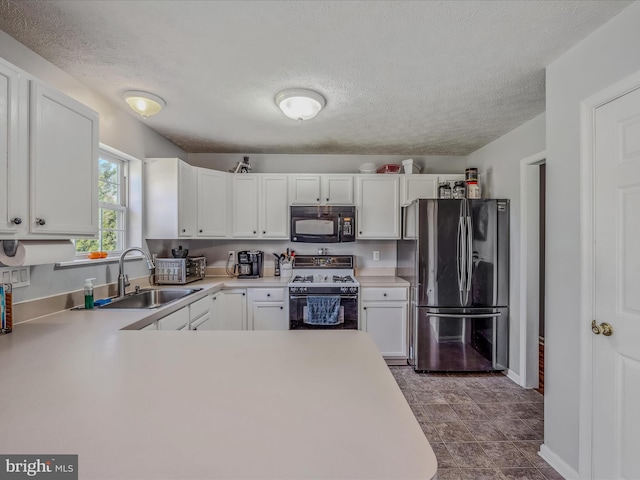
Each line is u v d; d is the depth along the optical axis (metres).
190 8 1.33
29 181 1.23
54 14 1.37
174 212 2.75
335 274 3.58
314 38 1.53
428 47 1.60
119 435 0.66
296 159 3.67
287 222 3.38
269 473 0.56
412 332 3.03
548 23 1.40
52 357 1.12
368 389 0.89
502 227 2.83
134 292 2.49
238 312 3.12
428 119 2.56
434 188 3.37
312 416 0.74
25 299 1.65
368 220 3.38
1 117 1.12
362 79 1.92
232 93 2.11
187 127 2.77
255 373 0.99
